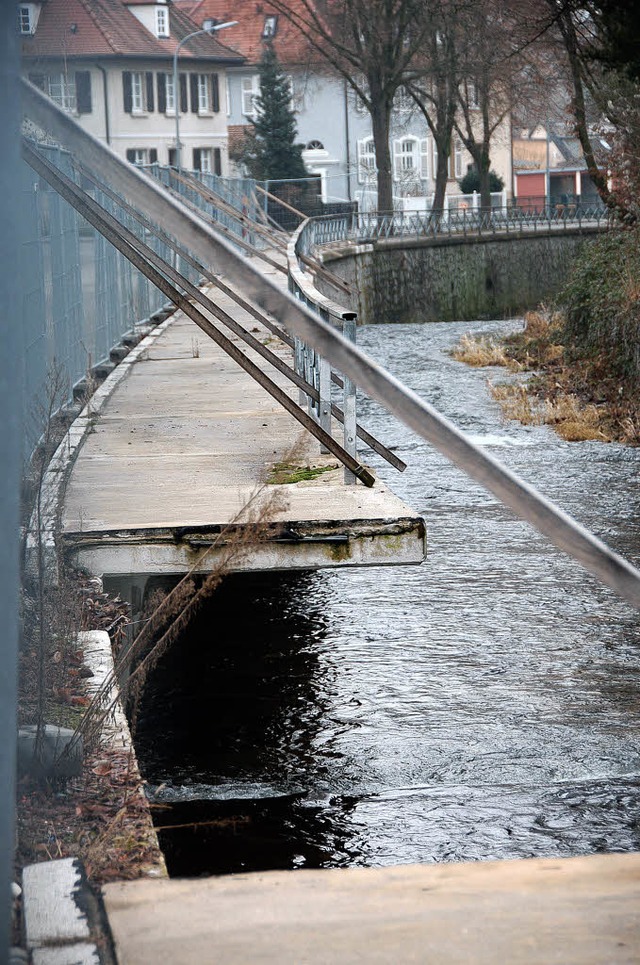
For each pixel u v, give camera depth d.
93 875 3.91
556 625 11.09
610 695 9.22
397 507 9.48
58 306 14.83
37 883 3.24
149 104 96.44
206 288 36.75
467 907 3.02
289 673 9.69
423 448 20.97
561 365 30.61
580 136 34.16
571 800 7.30
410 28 78.31
